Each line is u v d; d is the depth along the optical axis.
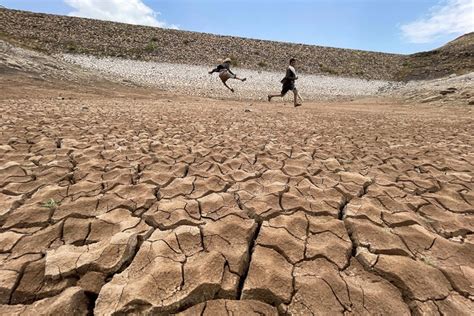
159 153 3.97
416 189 3.04
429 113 10.73
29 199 2.57
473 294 1.69
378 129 6.52
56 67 14.97
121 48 27.34
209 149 4.27
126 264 1.85
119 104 9.18
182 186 2.95
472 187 3.12
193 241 2.06
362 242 2.11
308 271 1.83
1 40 15.66
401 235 2.19
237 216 2.40
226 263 1.85
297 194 2.86
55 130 4.90
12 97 8.57
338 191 2.92
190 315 1.52
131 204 2.53
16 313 1.49
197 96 15.82
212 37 34.25
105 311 1.52
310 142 4.99
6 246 1.96
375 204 2.69
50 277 1.70
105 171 3.29
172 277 1.72
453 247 2.08
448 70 29.61
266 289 1.67
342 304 1.60
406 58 37.53
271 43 36.16
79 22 29.56
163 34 32.19
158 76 21.12
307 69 31.98
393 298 1.65
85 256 1.85
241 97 17.03
